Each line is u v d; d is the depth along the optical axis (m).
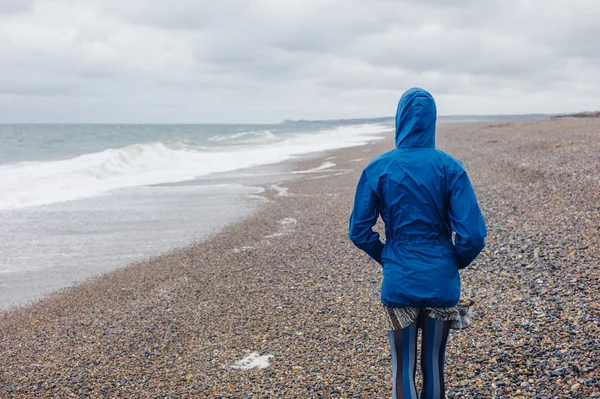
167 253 10.72
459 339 5.07
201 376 5.16
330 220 12.66
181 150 36.84
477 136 32.69
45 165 24.75
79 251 11.15
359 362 5.02
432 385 3.13
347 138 59.34
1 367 5.92
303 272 8.50
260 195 17.39
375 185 3.13
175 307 7.47
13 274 9.69
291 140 55.94
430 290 3.00
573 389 3.85
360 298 6.94
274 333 6.07
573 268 6.59
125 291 8.52
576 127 31.53
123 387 5.11
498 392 4.00
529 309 5.54
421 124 3.10
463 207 2.95
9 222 13.88
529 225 9.09
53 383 5.37
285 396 4.50
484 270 7.18
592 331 4.71
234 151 38.22
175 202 16.55
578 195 10.73
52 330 7.04
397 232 3.14
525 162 16.42
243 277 8.60
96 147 46.81
